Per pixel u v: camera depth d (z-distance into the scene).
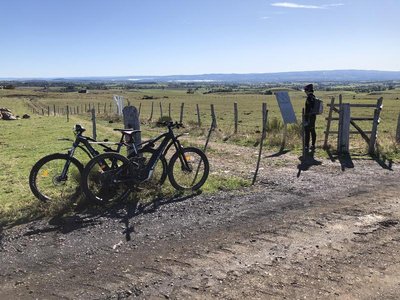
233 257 5.42
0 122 34.19
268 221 6.76
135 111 9.47
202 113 54.09
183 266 5.19
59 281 4.87
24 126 29.77
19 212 7.21
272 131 18.70
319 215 7.04
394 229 6.39
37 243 5.93
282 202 7.82
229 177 9.83
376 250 5.62
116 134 22.36
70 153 7.84
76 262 5.35
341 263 5.24
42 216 7.02
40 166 7.69
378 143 14.08
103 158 7.57
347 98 106.62
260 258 5.39
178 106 79.38
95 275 5.00
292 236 6.11
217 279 4.86
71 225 6.61
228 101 104.19
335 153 13.23
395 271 5.04
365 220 6.79
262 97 136.62
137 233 6.27
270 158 12.77
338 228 6.43
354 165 11.37
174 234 6.22
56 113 59.19
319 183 9.31
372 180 9.62
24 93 146.50
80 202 7.50
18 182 10.40
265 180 9.59
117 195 7.91
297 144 15.14
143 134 21.12
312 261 5.29
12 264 5.31
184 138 18.77
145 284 4.77
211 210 7.31
